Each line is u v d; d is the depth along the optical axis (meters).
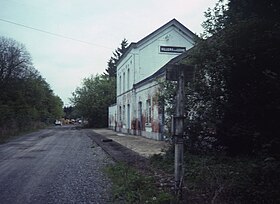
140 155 16.70
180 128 7.79
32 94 67.50
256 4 8.71
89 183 10.30
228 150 10.95
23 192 9.20
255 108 8.74
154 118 28.53
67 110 142.12
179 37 37.25
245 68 9.01
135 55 36.97
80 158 16.78
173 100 13.52
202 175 9.00
